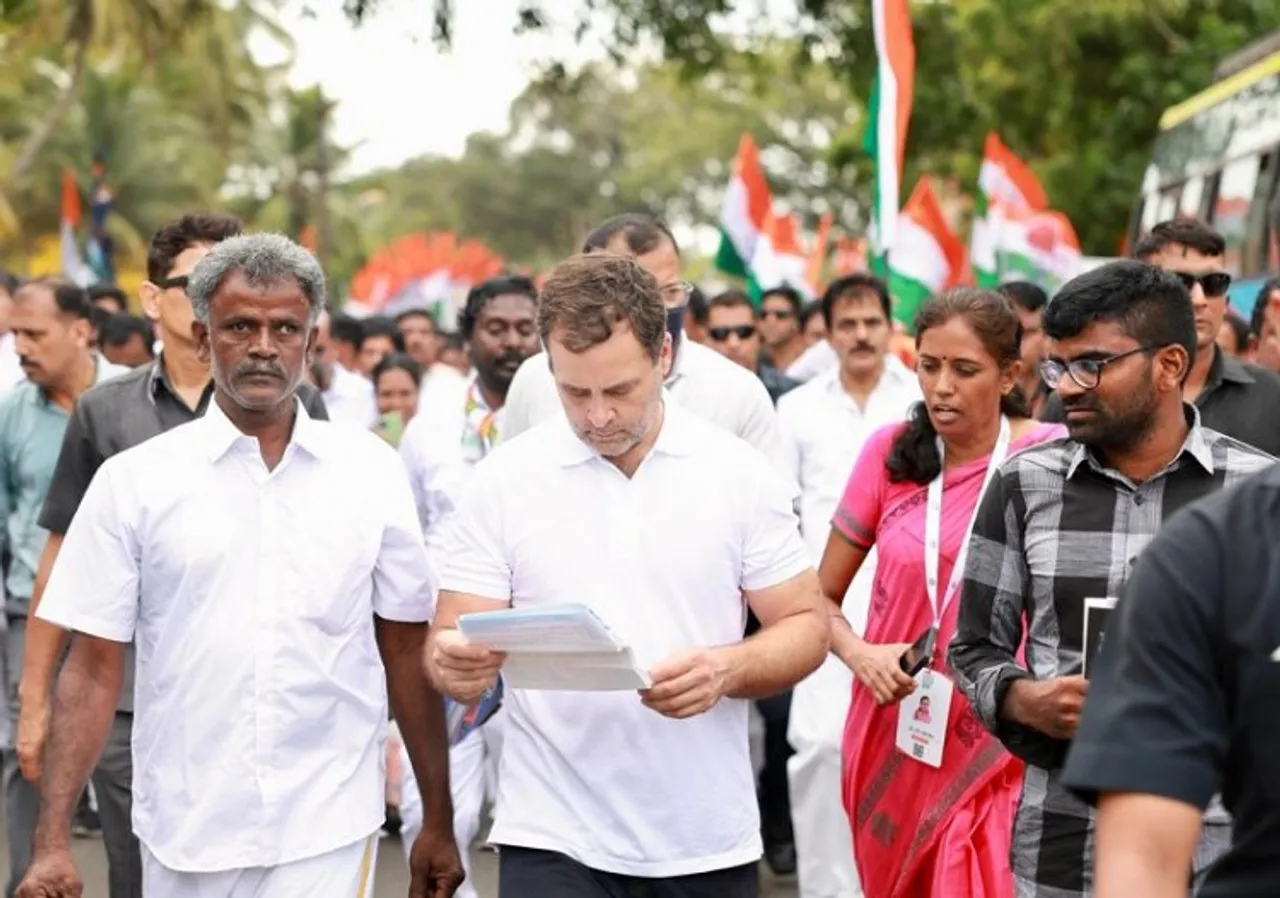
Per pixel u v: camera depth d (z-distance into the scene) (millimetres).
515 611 3623
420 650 4395
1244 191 14477
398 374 11523
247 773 4062
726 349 10016
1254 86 14727
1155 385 3895
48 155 49125
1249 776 2410
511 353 7043
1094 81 26297
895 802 5113
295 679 4102
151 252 5270
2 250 49969
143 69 36062
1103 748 2416
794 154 72250
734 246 13422
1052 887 4148
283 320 4086
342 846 4141
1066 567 4039
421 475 7160
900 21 9336
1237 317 8750
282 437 4211
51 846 4137
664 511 4012
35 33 33938
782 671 3975
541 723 4043
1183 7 24469
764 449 5926
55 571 4160
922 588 5199
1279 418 5719
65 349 6953
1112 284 3869
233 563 4094
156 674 4121
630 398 3854
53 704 4191
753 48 25016
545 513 4031
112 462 4160
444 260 21422
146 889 4172
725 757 4062
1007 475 4168
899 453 5273
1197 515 2496
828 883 6781
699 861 4016
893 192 9297
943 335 5090
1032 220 13070
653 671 3773
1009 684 4012
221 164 53906
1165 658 2428
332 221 63125
